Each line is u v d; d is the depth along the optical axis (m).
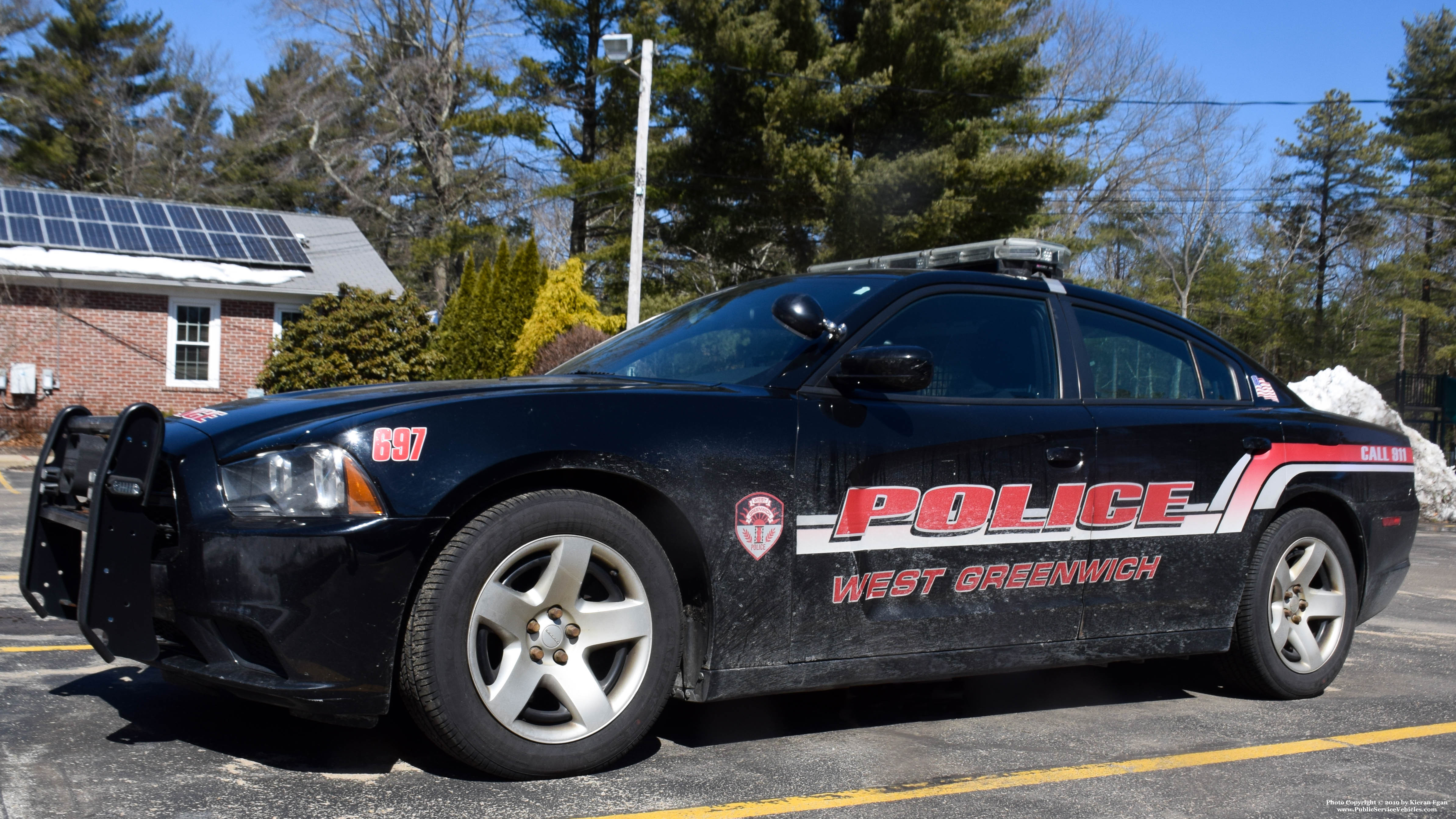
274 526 2.65
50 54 43.88
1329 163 49.59
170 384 21.55
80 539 3.20
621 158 28.44
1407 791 3.17
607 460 2.94
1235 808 2.97
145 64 45.31
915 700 4.09
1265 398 4.46
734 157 26.11
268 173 42.84
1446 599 7.62
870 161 23.92
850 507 3.31
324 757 3.03
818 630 3.28
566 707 2.96
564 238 43.66
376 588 2.66
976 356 3.74
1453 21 46.34
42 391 20.52
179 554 2.71
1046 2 30.17
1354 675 4.93
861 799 2.90
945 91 24.22
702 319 4.00
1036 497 3.64
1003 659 3.62
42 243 20.88
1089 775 3.21
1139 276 47.00
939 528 3.46
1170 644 4.00
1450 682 4.83
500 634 2.85
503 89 32.56
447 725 2.75
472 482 2.77
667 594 3.05
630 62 30.06
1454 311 46.94
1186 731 3.80
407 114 36.09
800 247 28.53
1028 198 24.08
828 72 23.97
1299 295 48.03
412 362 19.47
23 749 2.98
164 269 21.27
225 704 3.51
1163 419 3.99
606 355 4.01
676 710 3.79
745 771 3.10
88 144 43.91
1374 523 4.64
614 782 2.94
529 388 3.08
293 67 43.25
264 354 22.25
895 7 23.80
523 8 33.03
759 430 3.20
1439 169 45.16
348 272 23.83
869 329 3.53
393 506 2.69
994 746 3.49
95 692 3.59
